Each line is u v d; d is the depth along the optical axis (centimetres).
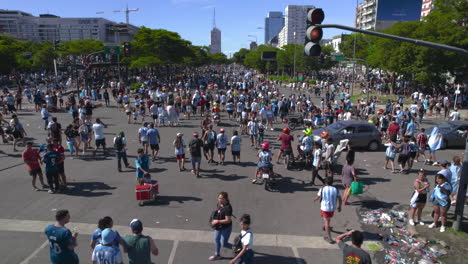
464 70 4247
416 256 743
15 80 5247
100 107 3178
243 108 2506
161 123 2389
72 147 1527
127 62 5888
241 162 1477
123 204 1006
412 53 3750
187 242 792
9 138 1794
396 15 7806
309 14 738
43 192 1098
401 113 2116
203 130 1546
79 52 6188
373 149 1742
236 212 960
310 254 750
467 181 827
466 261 721
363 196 1103
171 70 9244
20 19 19150
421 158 1612
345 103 2758
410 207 920
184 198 1057
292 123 2292
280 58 8050
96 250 527
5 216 917
